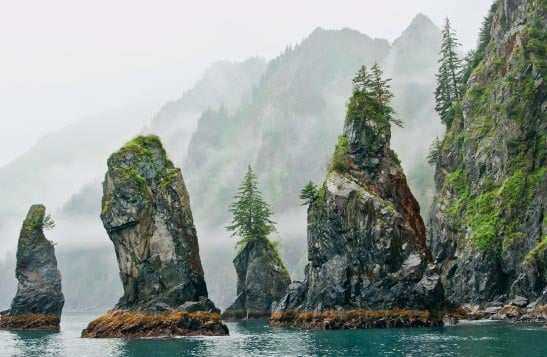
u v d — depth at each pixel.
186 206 101.06
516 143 127.00
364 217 103.25
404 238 101.88
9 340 88.19
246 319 145.50
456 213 137.62
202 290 99.00
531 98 127.19
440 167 153.62
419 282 98.31
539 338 68.75
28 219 127.88
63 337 93.88
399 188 113.50
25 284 123.88
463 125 151.12
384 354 58.78
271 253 150.00
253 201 151.50
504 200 124.06
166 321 89.00
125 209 95.75
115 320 90.94
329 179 110.69
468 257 124.88
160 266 95.81
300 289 117.12
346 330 94.06
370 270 101.19
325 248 108.00
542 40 133.00
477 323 95.88
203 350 66.88
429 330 85.75
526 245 116.62
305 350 65.19
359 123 115.56
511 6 146.00
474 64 160.62
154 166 100.75
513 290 112.06
